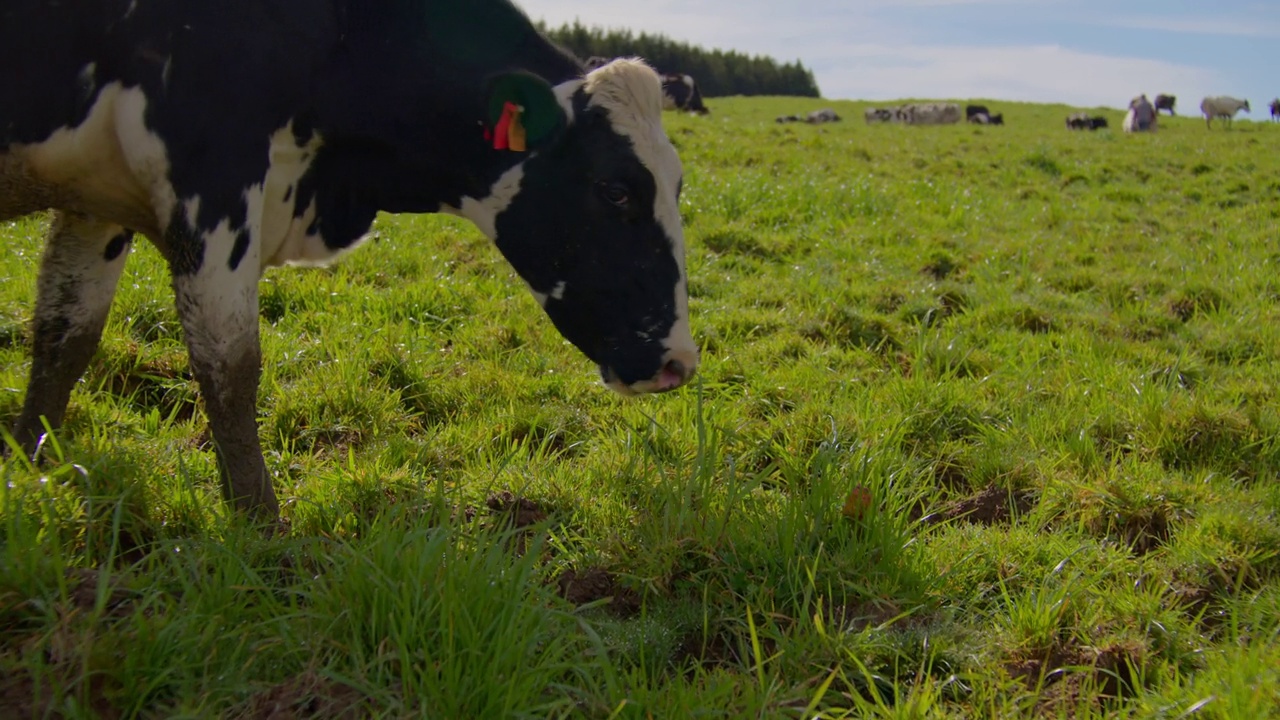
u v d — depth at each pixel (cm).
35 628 254
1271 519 404
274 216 367
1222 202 1385
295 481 407
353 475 386
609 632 305
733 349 612
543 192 366
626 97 357
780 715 265
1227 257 979
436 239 802
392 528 313
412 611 270
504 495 392
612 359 379
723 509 361
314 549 299
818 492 367
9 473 311
